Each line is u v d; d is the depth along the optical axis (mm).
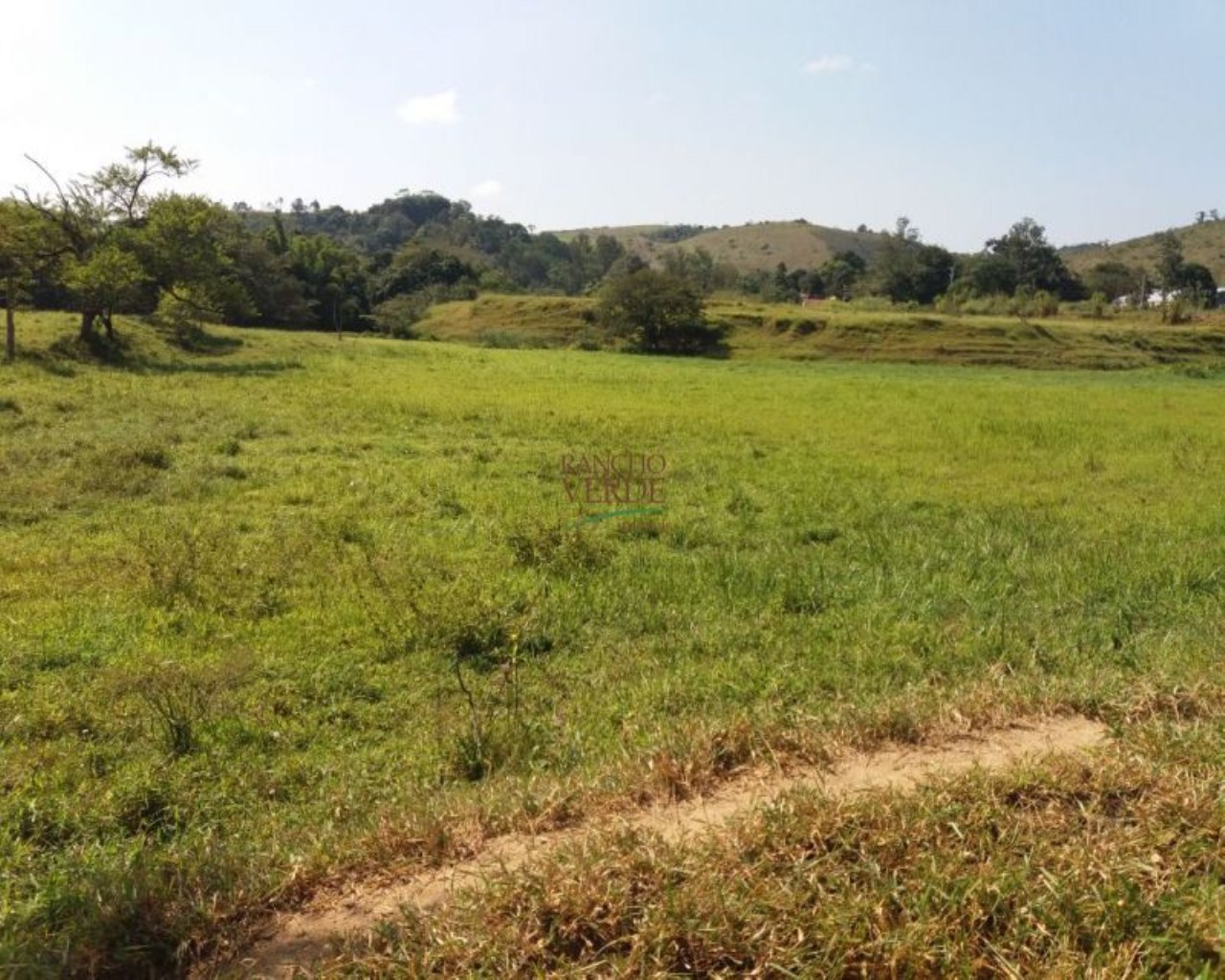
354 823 3961
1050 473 14320
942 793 3553
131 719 5199
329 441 15539
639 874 3109
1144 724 4285
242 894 3225
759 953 2779
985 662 6008
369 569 7957
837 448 16828
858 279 99188
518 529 9039
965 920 2916
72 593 7406
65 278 27469
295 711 5430
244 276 52250
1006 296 80750
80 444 13695
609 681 5879
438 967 2803
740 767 4168
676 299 55344
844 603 7445
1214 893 2943
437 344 50875
